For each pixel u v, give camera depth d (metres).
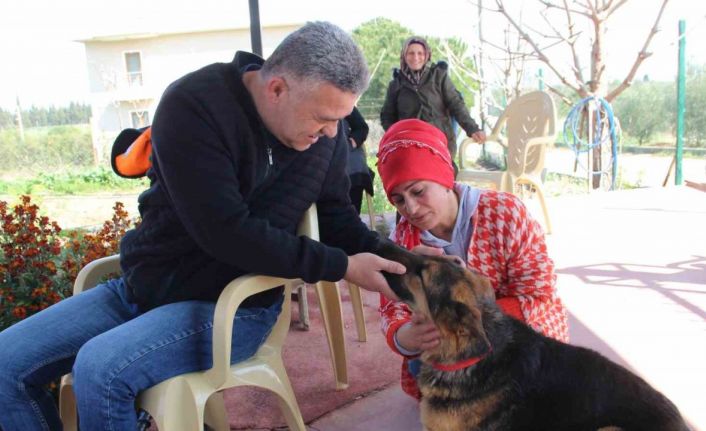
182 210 2.24
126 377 2.20
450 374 2.59
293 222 2.55
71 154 18.66
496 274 2.92
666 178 10.82
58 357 2.46
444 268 2.59
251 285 2.38
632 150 14.73
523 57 12.33
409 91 7.05
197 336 2.39
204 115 2.20
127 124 25.77
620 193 8.98
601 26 10.58
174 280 2.47
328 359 4.03
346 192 2.81
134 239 2.55
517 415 2.48
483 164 15.77
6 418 2.38
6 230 3.92
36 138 18.66
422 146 2.76
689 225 6.91
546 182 12.63
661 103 14.16
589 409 2.39
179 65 26.73
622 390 2.39
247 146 2.31
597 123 10.59
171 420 2.33
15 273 3.80
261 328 2.62
